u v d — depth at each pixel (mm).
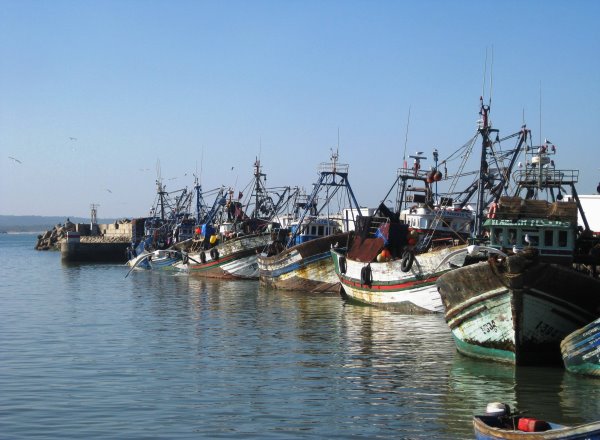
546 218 26266
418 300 36781
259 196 73312
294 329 32938
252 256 65312
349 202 54844
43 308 42562
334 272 50344
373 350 27234
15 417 18391
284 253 52812
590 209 47375
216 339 30328
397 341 29156
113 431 17234
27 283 63625
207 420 18125
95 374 23375
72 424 17797
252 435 16922
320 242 50469
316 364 24781
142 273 79312
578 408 18797
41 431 17250
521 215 26547
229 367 24391
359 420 18047
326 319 36188
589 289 22875
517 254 22578
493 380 21953
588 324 22078
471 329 24641
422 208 43312
